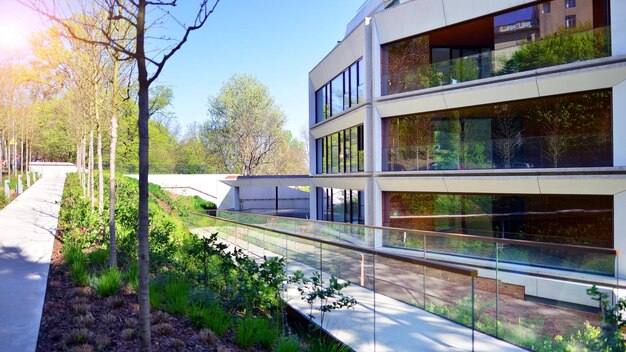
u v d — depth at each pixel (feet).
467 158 43.14
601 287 21.11
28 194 59.06
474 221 44.16
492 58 41.60
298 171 171.42
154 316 14.93
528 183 38.81
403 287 22.81
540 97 40.04
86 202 41.98
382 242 37.81
